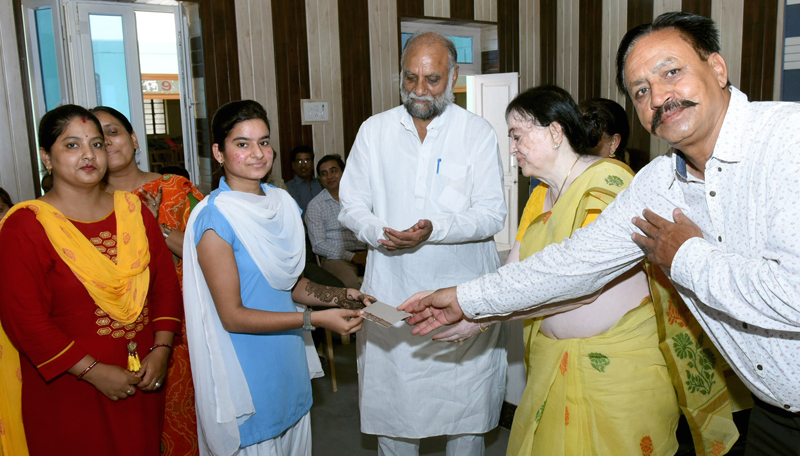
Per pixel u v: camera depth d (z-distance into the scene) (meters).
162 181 2.27
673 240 1.22
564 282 1.45
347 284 3.96
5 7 4.03
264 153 1.69
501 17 6.33
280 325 1.61
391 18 5.60
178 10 4.74
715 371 1.58
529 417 1.68
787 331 1.17
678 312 1.52
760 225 1.15
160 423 1.82
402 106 2.26
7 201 2.94
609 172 1.56
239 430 1.67
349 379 3.52
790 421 1.36
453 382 2.17
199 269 1.64
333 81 5.33
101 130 1.71
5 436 1.70
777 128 1.10
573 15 6.96
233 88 4.85
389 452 2.29
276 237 1.71
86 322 1.62
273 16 4.97
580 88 7.08
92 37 4.52
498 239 6.52
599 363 1.53
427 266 2.16
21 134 4.14
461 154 2.19
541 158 1.66
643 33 1.20
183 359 2.08
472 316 1.60
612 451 1.53
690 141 1.18
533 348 1.71
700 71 1.13
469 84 6.54
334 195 4.24
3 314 1.54
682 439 1.91
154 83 8.95
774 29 5.65
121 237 1.71
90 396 1.62
